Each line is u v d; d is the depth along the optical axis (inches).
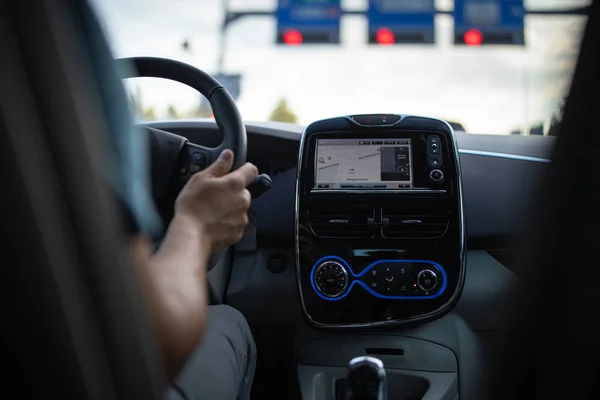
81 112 16.2
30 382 17.5
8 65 14.6
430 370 57.8
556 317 28.8
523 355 32.3
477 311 60.5
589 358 27.8
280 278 63.2
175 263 24.6
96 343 17.5
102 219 16.9
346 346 58.7
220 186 27.4
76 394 17.3
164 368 21.5
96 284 17.1
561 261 27.5
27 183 15.1
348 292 57.4
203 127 64.7
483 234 63.0
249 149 65.4
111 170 18.8
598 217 25.0
